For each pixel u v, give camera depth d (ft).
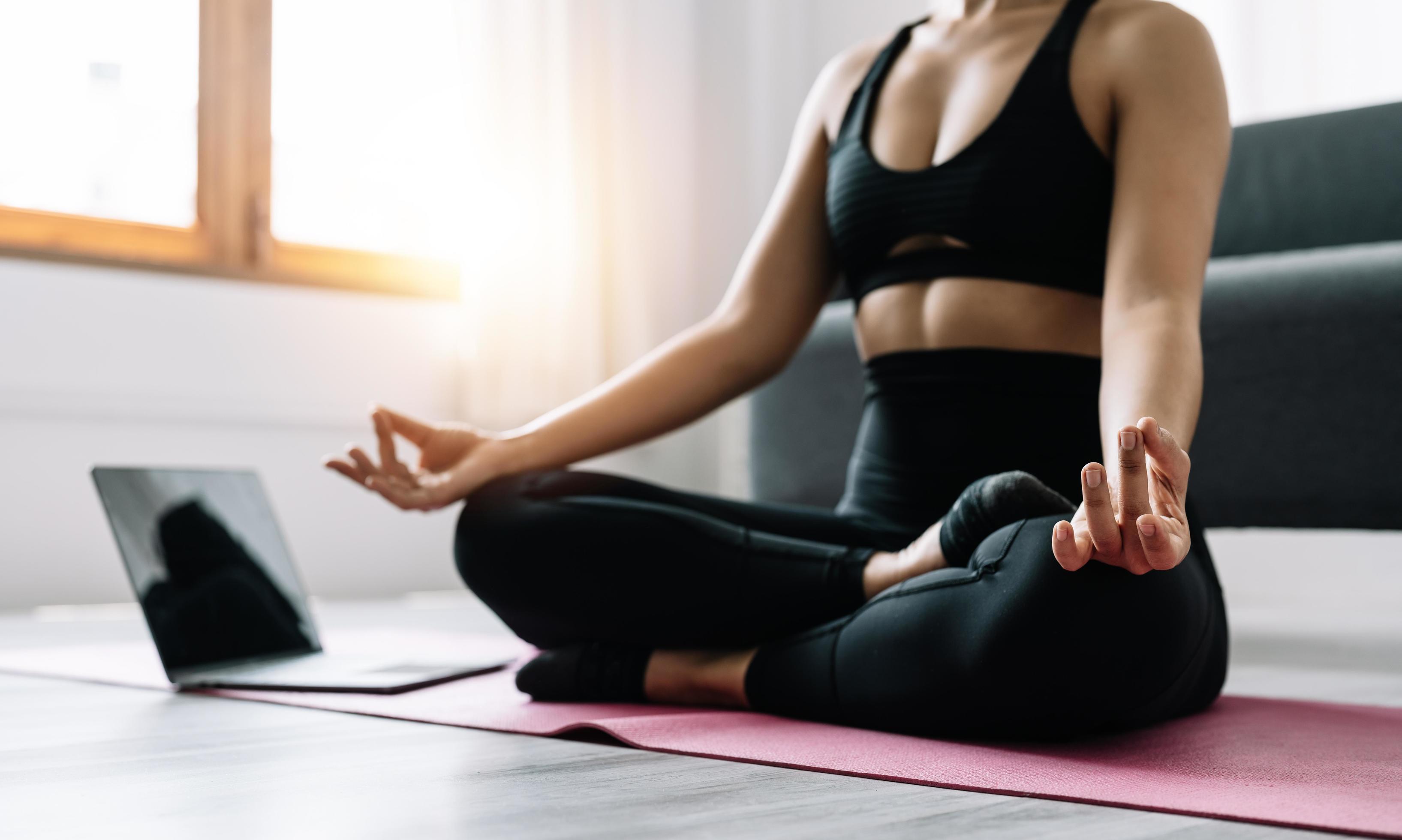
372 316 11.35
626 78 12.91
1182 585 3.36
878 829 2.43
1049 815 2.57
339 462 4.35
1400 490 6.61
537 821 2.51
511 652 5.93
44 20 10.19
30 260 9.68
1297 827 2.47
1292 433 6.89
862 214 4.56
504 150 11.81
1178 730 3.76
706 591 3.98
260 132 11.01
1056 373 4.21
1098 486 2.88
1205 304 7.14
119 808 2.65
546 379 11.96
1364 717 4.11
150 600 4.71
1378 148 9.48
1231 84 12.81
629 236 12.76
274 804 2.68
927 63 4.77
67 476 9.73
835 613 3.97
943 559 3.66
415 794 2.78
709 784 2.89
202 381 10.36
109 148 10.43
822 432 8.59
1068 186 4.25
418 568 11.54
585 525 4.06
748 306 4.92
